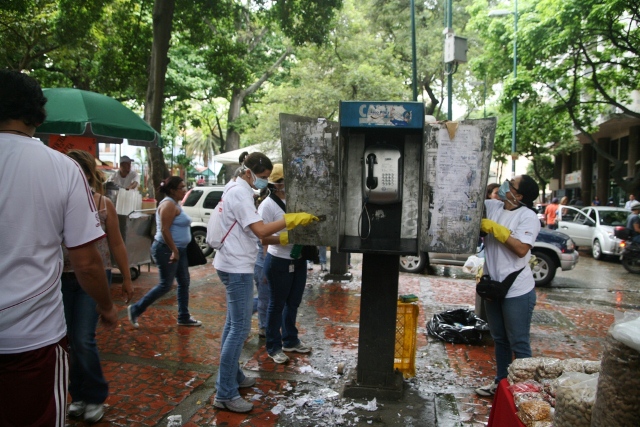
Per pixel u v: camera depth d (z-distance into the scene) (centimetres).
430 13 2381
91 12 1297
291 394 402
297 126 374
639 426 170
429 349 529
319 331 585
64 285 332
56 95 770
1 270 174
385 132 380
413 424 356
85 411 347
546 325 657
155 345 509
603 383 181
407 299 434
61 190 187
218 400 371
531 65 1747
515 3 1662
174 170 3631
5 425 177
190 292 770
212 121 3806
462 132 356
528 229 360
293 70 2138
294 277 492
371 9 2436
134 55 1280
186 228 571
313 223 381
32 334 178
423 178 354
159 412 366
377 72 1994
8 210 175
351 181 386
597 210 1508
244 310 370
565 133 2391
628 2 1295
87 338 339
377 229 388
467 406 388
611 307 798
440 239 362
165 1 1034
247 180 382
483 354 515
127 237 798
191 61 2089
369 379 398
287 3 1293
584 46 1609
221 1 1284
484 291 368
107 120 771
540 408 231
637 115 1595
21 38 1447
